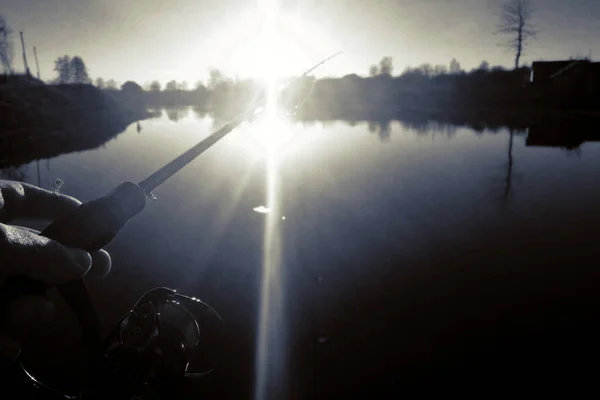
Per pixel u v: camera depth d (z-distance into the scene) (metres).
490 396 2.28
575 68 26.84
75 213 0.84
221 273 3.88
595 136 13.75
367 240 4.65
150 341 0.96
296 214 5.61
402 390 2.34
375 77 47.41
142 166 9.30
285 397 2.26
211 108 51.84
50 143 14.00
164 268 3.97
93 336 0.88
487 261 4.04
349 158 10.20
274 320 3.07
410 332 2.90
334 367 2.55
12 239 0.67
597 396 2.26
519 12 30.62
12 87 20.81
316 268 3.96
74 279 0.78
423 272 3.84
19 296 0.69
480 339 2.80
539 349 2.68
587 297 3.30
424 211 5.69
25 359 2.40
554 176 7.66
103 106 29.34
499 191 6.67
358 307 3.25
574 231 4.79
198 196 6.59
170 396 0.98
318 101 42.41
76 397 1.06
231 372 2.49
